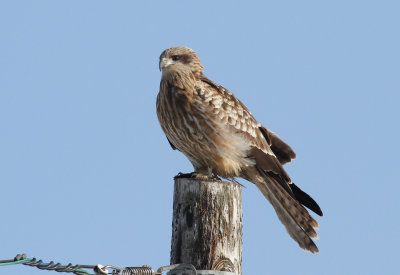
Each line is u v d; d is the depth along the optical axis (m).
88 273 7.84
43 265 7.60
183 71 12.54
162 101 12.70
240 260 8.49
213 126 12.33
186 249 8.30
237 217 8.52
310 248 12.28
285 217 12.64
